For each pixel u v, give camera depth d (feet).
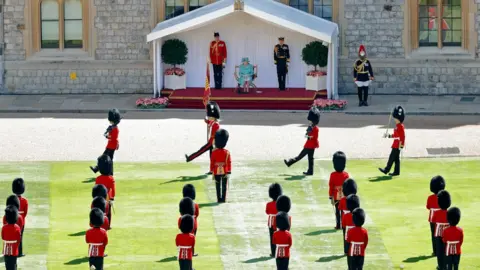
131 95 468.34
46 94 470.39
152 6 467.52
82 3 469.16
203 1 470.39
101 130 399.03
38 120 419.54
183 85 460.14
